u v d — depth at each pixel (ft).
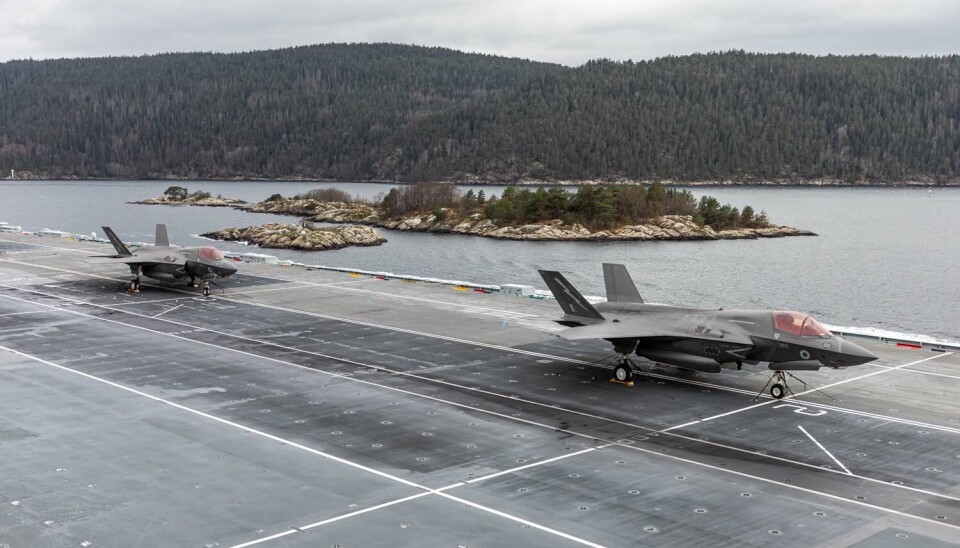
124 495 78.18
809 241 597.11
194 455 89.25
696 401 111.65
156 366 129.39
